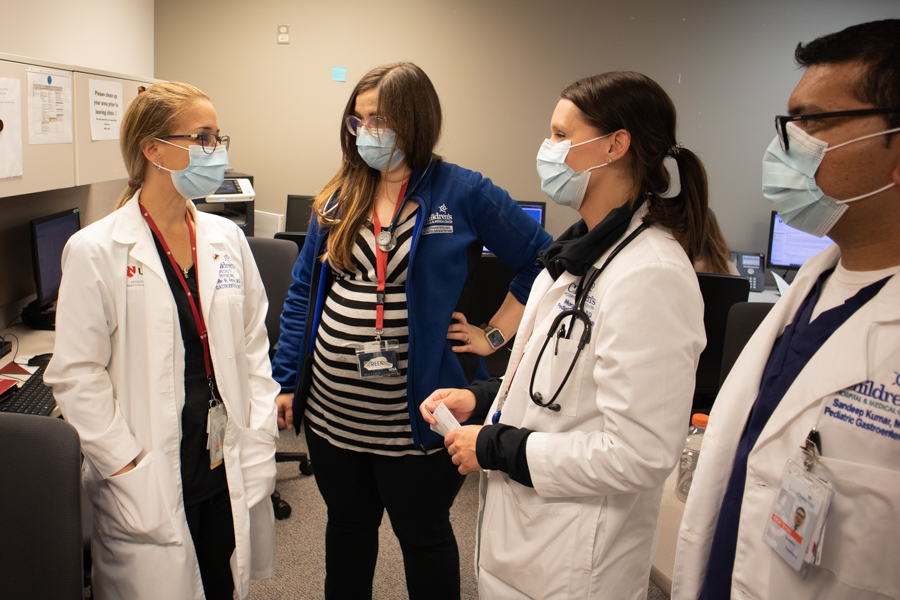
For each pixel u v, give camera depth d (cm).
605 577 98
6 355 203
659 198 97
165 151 128
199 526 145
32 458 114
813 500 72
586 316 95
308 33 398
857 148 71
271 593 195
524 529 102
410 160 136
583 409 97
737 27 394
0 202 223
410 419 138
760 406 87
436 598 154
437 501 148
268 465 150
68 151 203
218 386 138
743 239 426
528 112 408
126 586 128
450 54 401
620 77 96
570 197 104
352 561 158
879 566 68
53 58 288
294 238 269
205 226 144
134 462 127
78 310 120
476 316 248
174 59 402
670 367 86
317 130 411
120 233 126
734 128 408
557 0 393
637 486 88
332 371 141
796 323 87
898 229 73
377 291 137
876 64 69
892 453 68
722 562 89
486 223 145
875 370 71
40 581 115
